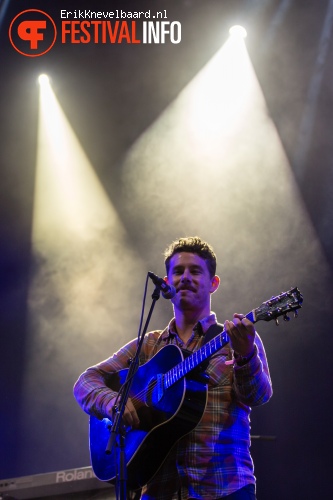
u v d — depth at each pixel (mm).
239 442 3186
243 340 3012
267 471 7836
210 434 3184
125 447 3365
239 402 3254
